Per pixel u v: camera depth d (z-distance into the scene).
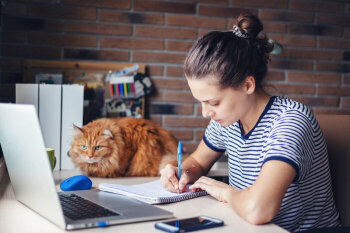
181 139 2.38
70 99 1.52
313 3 2.50
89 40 2.24
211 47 0.92
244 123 1.07
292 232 1.03
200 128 2.40
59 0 2.20
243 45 0.95
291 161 0.84
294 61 2.50
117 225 0.78
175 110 2.37
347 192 1.19
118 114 2.26
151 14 2.31
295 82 2.51
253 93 1.01
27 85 1.48
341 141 1.23
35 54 2.18
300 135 0.90
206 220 0.81
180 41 2.35
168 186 1.07
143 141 1.49
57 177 1.34
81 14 2.22
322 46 2.53
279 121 0.96
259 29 1.02
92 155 1.34
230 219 0.84
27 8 2.16
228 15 2.39
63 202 0.92
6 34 2.14
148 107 2.34
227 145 1.18
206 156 1.28
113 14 2.26
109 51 2.27
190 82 0.94
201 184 1.04
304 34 2.50
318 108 2.55
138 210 0.86
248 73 0.94
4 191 1.08
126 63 2.28
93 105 2.22
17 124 0.80
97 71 2.23
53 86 1.50
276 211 0.80
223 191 0.96
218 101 0.93
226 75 0.90
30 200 0.88
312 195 1.02
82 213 0.82
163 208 0.93
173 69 2.35
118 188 1.05
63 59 2.21
